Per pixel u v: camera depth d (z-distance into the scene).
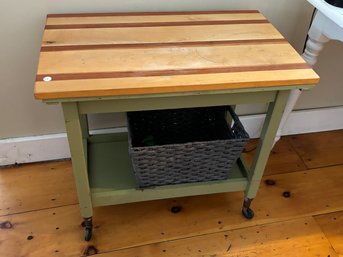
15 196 1.32
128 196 1.11
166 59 0.90
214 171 1.12
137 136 1.26
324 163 1.57
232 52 0.96
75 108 0.84
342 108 1.68
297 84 0.89
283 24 1.34
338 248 1.24
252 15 1.16
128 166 1.22
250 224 1.29
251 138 1.64
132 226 1.25
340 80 1.59
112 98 0.82
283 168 1.53
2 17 1.09
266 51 0.97
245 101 0.95
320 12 1.06
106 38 0.97
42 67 0.84
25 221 1.24
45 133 1.38
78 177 1.00
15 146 1.37
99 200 1.10
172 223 1.27
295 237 1.26
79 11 1.14
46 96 0.78
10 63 1.18
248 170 1.20
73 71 0.83
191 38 1.00
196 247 1.20
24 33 1.13
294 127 1.69
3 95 1.24
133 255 1.17
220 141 1.01
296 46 1.42
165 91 0.83
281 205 1.37
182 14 1.14
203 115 1.28
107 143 1.31
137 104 0.88
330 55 1.48
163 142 1.32
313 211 1.36
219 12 1.17
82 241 1.19
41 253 1.15
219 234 1.25
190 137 1.33
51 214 1.27
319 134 1.73
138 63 0.88
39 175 1.40
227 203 1.35
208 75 0.86
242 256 1.19
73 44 0.93
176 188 1.13
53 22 1.03
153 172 1.06
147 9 1.19
